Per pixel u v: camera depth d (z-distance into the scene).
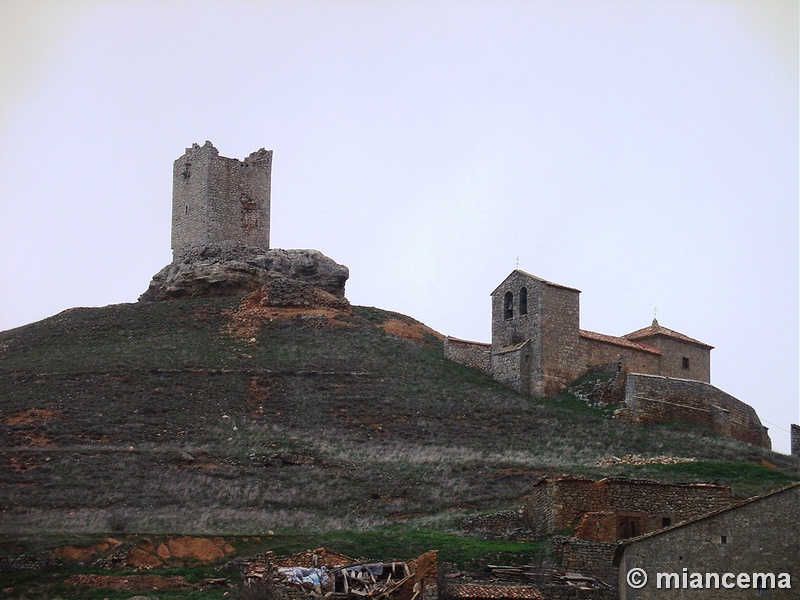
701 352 112.75
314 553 59.28
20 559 62.69
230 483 80.06
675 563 46.12
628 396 98.38
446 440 92.19
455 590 50.84
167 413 96.94
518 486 78.88
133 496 77.12
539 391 105.19
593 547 55.91
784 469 86.56
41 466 83.25
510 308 110.25
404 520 72.31
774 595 45.41
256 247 135.25
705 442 91.81
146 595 57.47
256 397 101.31
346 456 86.38
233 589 57.22
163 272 136.00
